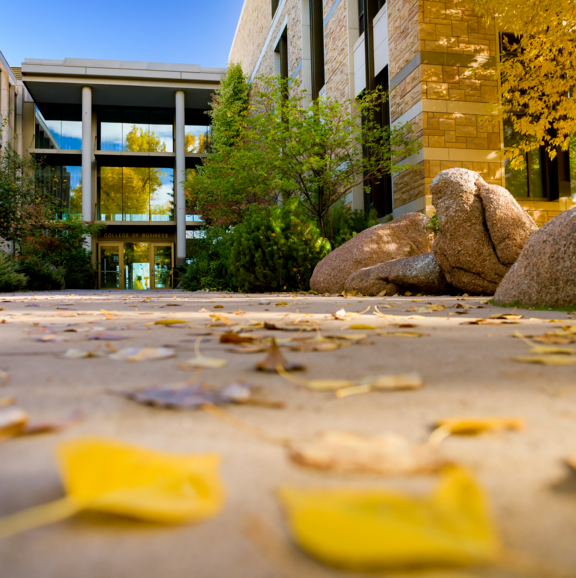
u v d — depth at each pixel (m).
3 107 21.89
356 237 9.49
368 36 13.45
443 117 10.77
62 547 0.44
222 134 19.72
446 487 0.43
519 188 11.26
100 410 0.96
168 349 1.77
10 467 0.64
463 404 1.02
